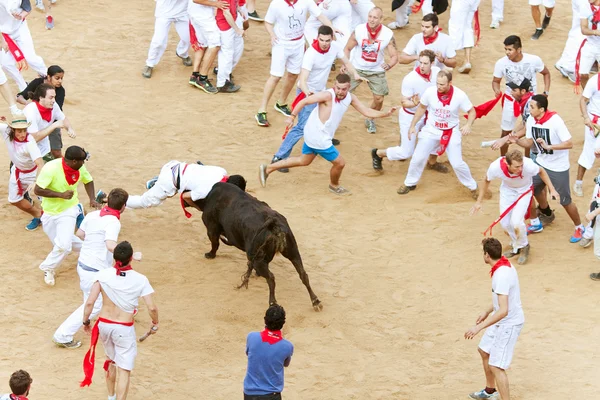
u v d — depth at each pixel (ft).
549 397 50.55
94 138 78.48
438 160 78.33
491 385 50.11
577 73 85.76
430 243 66.44
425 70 71.00
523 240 62.59
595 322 57.21
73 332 53.26
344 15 85.66
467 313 58.59
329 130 68.69
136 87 87.81
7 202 68.80
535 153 67.31
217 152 77.51
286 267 63.46
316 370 53.16
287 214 69.56
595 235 60.44
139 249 64.08
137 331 55.88
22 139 60.39
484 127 84.02
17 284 59.47
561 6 109.09
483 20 105.40
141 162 75.20
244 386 45.06
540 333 56.39
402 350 55.21
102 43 95.76
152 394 50.60
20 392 41.70
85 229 52.85
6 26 78.95
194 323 56.80
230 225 57.82
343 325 57.36
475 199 71.97
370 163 77.41
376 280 62.13
